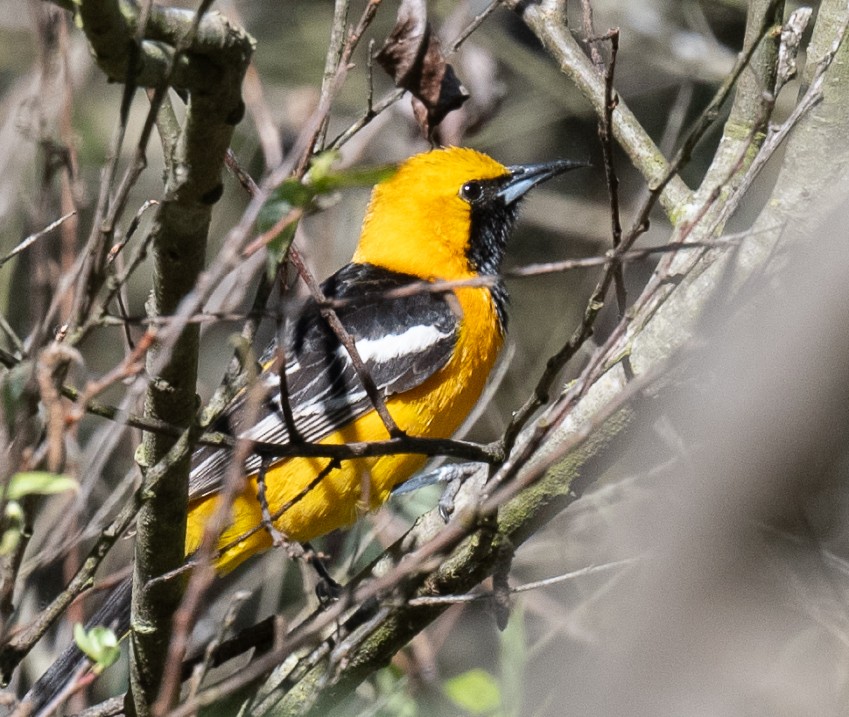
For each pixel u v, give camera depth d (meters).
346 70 6.54
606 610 10.35
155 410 6.62
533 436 6.18
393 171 5.34
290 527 9.56
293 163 6.16
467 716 9.35
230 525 9.54
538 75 14.29
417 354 9.86
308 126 6.18
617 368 7.78
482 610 11.89
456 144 11.62
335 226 14.09
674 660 7.95
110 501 9.51
